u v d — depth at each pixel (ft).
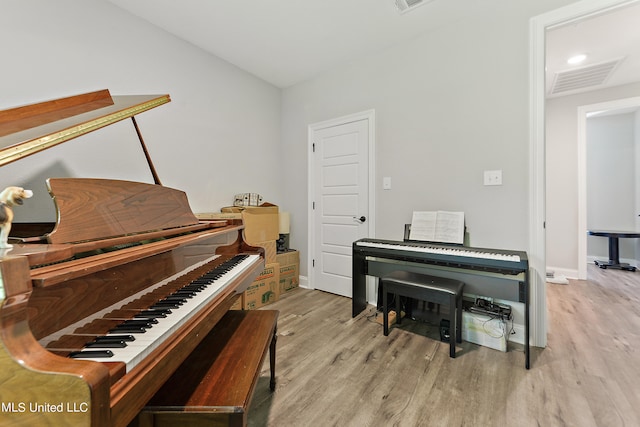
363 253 7.73
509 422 4.08
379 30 7.80
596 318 7.73
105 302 2.52
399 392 4.77
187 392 2.71
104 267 2.28
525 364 5.48
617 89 10.86
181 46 8.27
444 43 7.58
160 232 3.47
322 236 10.61
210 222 5.42
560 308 8.47
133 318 2.66
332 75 10.14
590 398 4.55
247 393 2.72
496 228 6.86
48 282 1.80
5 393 1.53
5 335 1.52
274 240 9.86
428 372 5.33
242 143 10.24
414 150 8.16
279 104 11.82
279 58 9.40
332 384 4.99
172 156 8.11
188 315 2.75
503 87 6.72
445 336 6.56
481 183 7.05
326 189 10.46
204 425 2.49
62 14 6.01
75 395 1.51
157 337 2.29
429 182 7.88
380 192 8.89
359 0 6.70
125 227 3.18
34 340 1.64
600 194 14.21
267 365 5.59
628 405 4.38
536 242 6.34
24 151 2.83
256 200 9.84
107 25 6.70
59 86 5.98
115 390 1.75
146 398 2.01
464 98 7.27
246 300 8.48
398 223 8.51
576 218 11.66
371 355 5.95
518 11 6.48
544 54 6.21
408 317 7.86
